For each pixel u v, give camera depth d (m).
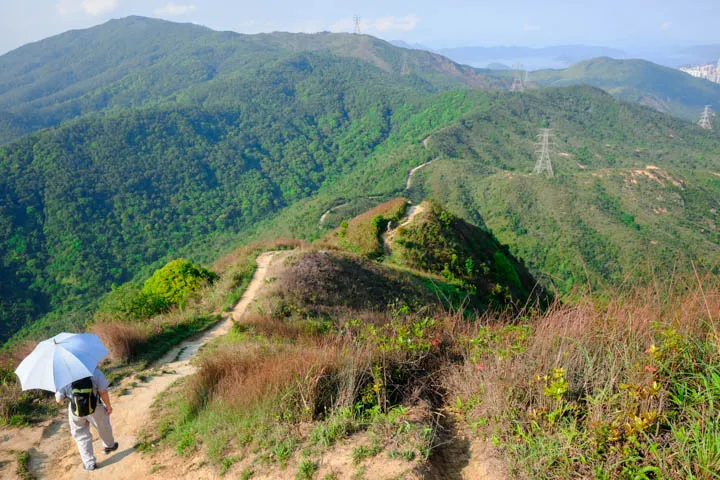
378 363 5.71
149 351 10.33
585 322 4.82
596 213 93.31
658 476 3.11
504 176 116.75
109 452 5.65
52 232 124.38
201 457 4.99
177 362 9.70
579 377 4.20
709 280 4.83
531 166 150.25
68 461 5.64
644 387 3.67
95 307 90.06
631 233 84.31
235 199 166.75
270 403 5.35
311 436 4.53
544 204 99.81
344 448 4.26
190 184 167.12
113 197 145.00
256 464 4.43
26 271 109.50
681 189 101.12
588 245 82.44
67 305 99.81
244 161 193.25
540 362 4.48
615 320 4.77
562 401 3.96
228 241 124.75
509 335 5.75
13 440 6.18
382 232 30.30
